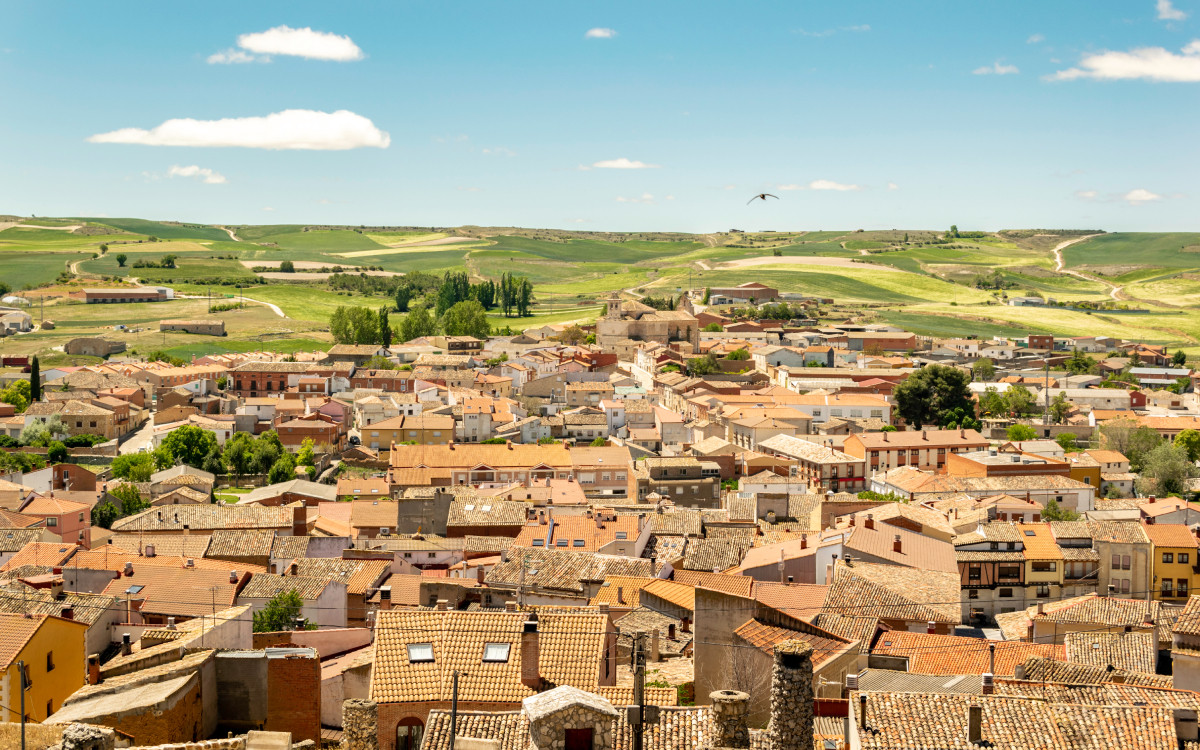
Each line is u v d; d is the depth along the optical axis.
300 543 117.31
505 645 48.50
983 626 114.69
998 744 43.88
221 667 44.16
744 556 112.62
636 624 73.38
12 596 73.69
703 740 39.47
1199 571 119.44
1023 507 157.25
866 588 85.69
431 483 192.88
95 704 41.91
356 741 43.81
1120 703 53.78
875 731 44.69
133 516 140.12
